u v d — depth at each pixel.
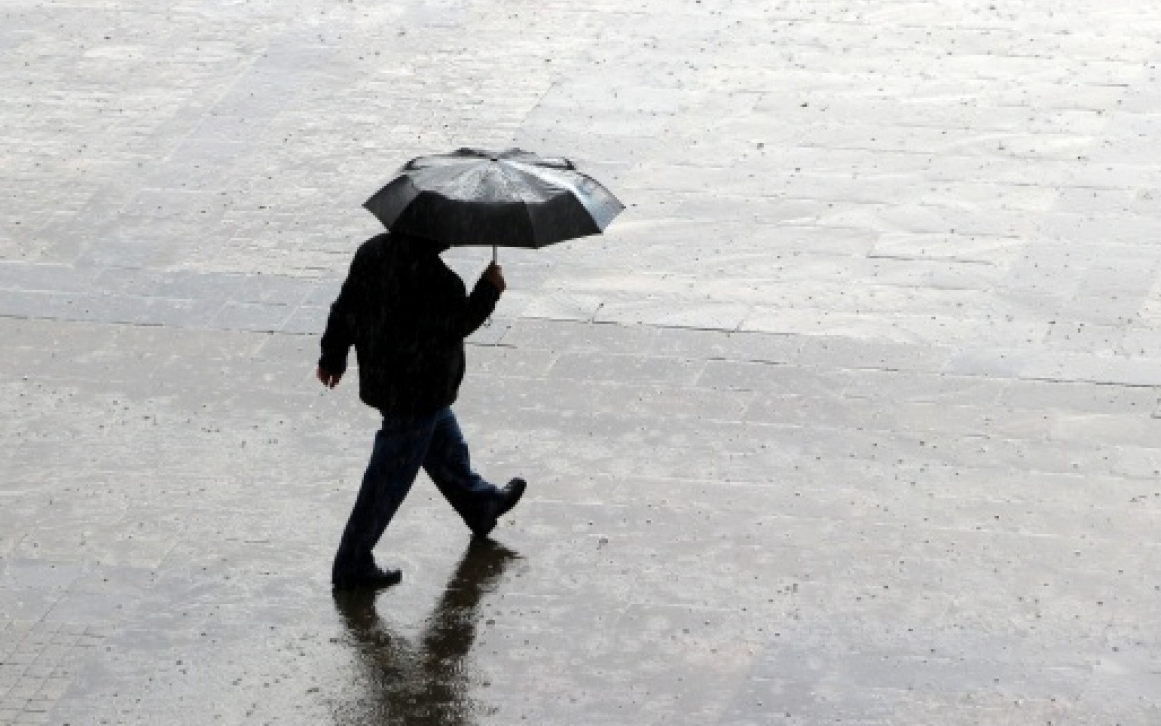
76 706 25.58
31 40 48.72
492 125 43.50
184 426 32.31
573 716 25.14
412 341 26.42
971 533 28.86
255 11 50.22
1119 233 37.94
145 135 43.50
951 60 46.06
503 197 25.84
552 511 29.72
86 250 38.41
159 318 35.84
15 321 35.78
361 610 27.48
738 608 27.28
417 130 43.41
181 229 39.22
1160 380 32.78
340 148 42.66
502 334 34.91
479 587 27.95
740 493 30.06
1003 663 25.95
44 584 28.17
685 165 41.31
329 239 38.75
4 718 25.33
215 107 44.78
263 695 25.75
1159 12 48.59
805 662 26.09
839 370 33.44
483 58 47.00
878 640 26.52
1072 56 46.09
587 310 35.69
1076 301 35.50
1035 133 42.25
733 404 32.53
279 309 36.09
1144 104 43.50
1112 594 27.38
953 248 37.56
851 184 40.28
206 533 29.38
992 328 34.66
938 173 40.59
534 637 26.80
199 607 27.64
